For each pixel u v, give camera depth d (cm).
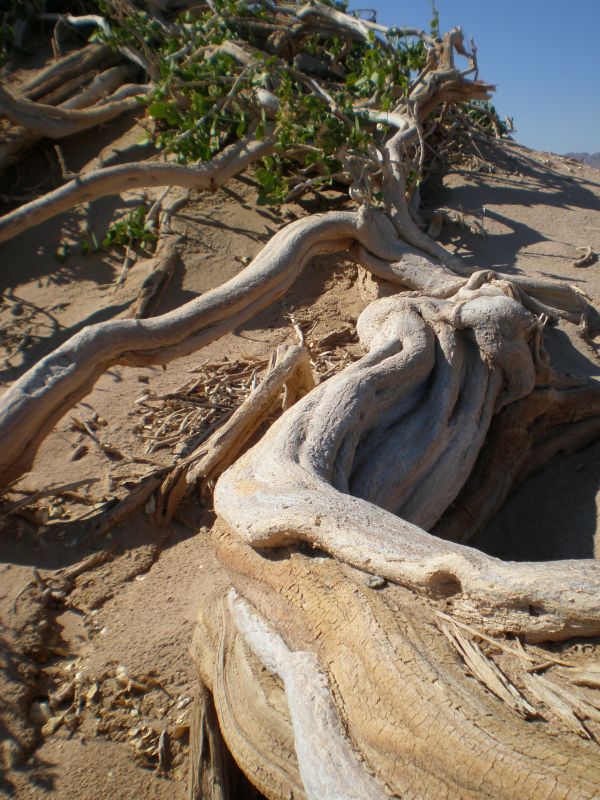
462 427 80
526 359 85
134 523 81
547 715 39
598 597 41
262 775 47
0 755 59
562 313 117
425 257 122
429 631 44
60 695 64
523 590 43
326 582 49
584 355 111
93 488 86
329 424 68
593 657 41
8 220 112
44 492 83
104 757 59
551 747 36
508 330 84
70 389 87
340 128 130
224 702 52
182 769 59
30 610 70
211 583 72
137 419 98
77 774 58
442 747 38
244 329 118
